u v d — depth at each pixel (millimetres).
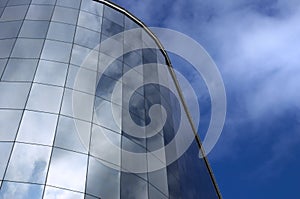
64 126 22875
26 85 24531
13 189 19172
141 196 22688
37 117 22828
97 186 21047
